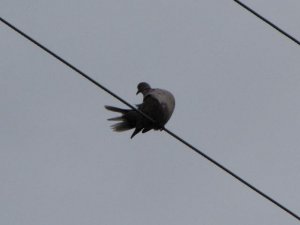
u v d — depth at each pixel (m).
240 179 12.62
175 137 13.13
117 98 12.78
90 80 12.52
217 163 12.91
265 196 12.42
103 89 12.71
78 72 12.48
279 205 12.30
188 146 13.05
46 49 12.16
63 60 12.29
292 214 12.24
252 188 12.48
